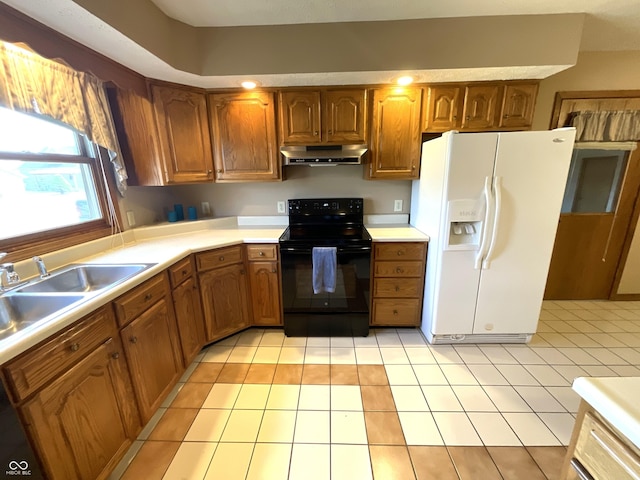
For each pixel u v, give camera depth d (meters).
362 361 2.12
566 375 1.96
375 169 2.46
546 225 2.02
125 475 1.35
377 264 2.37
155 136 2.16
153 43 1.69
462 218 2.02
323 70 2.02
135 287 1.46
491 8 1.82
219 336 2.30
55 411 1.01
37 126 1.56
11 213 1.46
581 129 2.61
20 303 1.30
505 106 2.29
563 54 1.95
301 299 2.38
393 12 1.85
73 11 1.25
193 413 1.69
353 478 1.32
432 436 1.52
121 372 1.35
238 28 1.98
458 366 2.05
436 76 2.15
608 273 2.98
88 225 1.89
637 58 2.52
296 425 1.60
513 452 1.43
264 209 2.90
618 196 2.79
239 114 2.37
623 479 0.58
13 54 1.23
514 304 2.18
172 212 2.64
